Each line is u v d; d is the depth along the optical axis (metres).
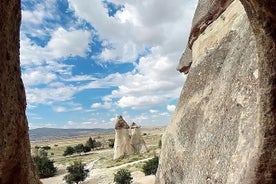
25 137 4.89
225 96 7.61
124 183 36.75
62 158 72.50
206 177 7.45
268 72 5.16
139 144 59.94
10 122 4.40
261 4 4.93
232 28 8.99
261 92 5.25
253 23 5.34
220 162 6.94
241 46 7.76
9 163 4.48
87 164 56.78
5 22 4.38
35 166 5.50
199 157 8.12
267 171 5.17
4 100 4.27
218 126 7.50
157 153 53.50
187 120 9.87
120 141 58.50
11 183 4.65
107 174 43.34
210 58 9.61
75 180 41.19
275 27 4.99
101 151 82.56
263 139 5.17
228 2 9.81
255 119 5.87
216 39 9.77
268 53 5.14
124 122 59.88
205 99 9.09
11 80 4.52
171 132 10.96
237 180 5.82
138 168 43.69
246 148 5.88
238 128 6.52
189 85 10.49
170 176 10.52
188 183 8.73
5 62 4.36
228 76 7.85
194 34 11.34
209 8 10.45
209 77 9.32
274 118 5.08
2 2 4.27
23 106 4.87
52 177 47.66
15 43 4.72
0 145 4.15
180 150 9.86
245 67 6.99
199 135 8.52
